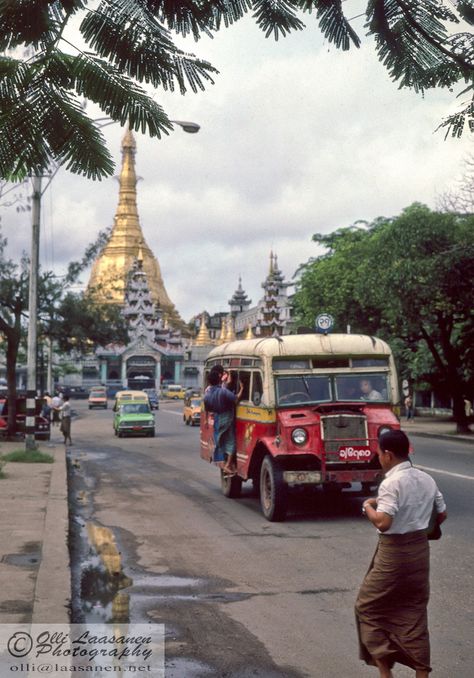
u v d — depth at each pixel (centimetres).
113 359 12694
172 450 2727
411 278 2842
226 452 1434
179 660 587
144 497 1524
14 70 245
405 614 483
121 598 768
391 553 481
